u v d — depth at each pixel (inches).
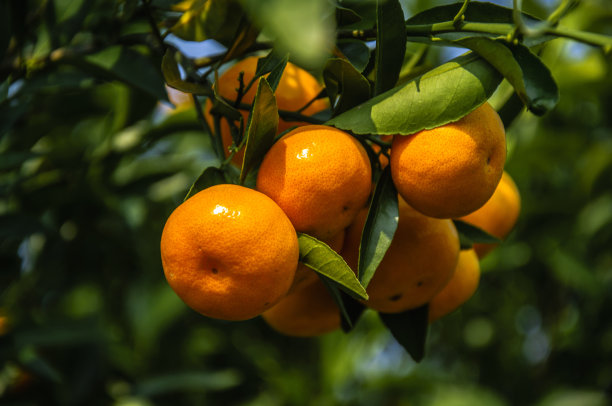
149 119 39.7
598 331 56.7
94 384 44.1
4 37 30.7
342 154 24.5
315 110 28.0
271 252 24.0
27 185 38.2
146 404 45.8
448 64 24.9
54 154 38.8
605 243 54.1
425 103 24.5
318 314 28.4
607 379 56.9
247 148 24.6
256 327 58.9
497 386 62.4
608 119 52.3
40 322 36.3
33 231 34.4
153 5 30.2
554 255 52.7
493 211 29.0
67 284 46.0
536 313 62.5
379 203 25.2
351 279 24.1
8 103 31.8
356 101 25.6
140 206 41.5
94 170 38.4
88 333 37.4
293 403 54.4
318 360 59.3
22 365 36.9
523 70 24.8
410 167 24.8
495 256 52.9
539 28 24.4
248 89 26.2
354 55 27.6
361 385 55.1
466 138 24.6
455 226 27.6
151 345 50.5
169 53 25.4
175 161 42.0
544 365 60.3
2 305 43.9
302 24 20.3
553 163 52.0
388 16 25.2
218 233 23.9
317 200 24.5
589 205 51.8
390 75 25.7
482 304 62.7
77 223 42.3
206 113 29.9
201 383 46.7
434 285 26.8
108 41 31.0
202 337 56.1
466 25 25.5
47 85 31.4
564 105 50.6
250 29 26.8
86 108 39.8
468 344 63.5
